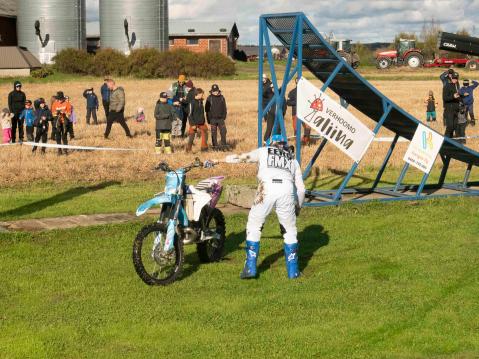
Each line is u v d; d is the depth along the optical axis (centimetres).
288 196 756
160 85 5434
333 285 731
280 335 593
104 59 6744
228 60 6844
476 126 2481
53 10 7544
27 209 1130
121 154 1742
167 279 737
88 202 1189
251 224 760
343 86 1227
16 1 7638
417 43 8819
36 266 806
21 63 6419
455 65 6956
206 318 635
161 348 568
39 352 559
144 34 7775
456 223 1020
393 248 880
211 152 1789
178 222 756
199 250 823
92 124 2602
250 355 551
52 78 6381
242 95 4253
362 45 8512
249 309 660
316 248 891
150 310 655
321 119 1113
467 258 827
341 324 617
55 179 1423
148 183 1394
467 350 559
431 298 683
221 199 1225
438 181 1423
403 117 1184
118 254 855
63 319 633
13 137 2064
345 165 1623
